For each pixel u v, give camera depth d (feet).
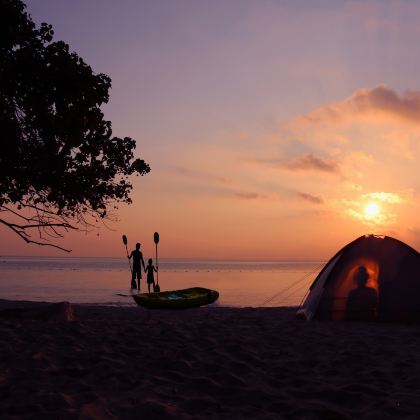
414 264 36.70
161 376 19.94
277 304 79.36
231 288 129.70
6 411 15.52
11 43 37.29
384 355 23.59
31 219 42.68
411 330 32.19
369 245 38.19
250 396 17.39
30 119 39.75
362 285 36.91
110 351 24.09
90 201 42.83
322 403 16.43
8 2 36.68
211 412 15.84
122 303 71.77
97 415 15.05
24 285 133.08
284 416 15.52
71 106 39.96
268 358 23.30
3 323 31.24
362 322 35.99
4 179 39.73
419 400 16.49
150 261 77.00
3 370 20.24
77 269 337.52
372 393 17.43
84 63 40.14
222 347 24.99
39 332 28.58
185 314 43.98
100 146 42.75
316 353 24.32
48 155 38.99
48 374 19.93
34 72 37.55
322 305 37.35
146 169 44.70
